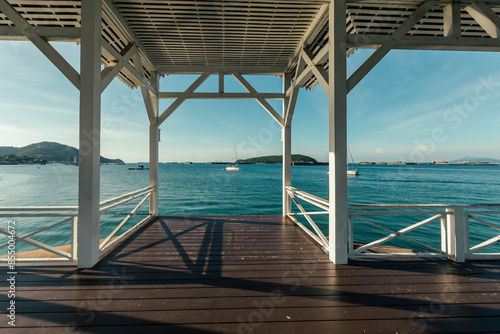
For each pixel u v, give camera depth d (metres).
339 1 2.56
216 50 4.15
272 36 3.70
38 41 2.38
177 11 3.06
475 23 3.28
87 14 2.40
